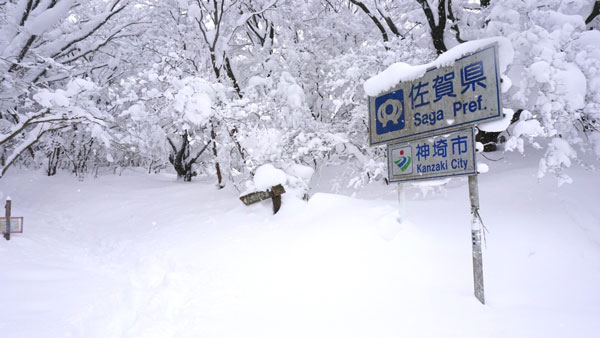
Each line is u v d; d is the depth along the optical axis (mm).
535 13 5414
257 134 6973
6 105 7930
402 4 8953
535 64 4594
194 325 3051
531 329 2697
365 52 7164
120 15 10234
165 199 8812
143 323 3174
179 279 4113
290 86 7410
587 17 6363
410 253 4004
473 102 3363
